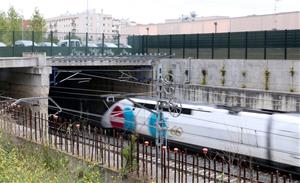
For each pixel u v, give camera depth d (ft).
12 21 218.18
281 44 118.01
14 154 43.80
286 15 188.85
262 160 81.05
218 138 88.17
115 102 119.24
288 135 76.28
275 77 115.75
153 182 47.65
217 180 55.77
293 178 76.13
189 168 67.26
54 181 38.68
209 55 135.44
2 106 81.00
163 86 72.49
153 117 100.83
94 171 50.06
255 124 82.17
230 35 129.70
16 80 118.73
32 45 114.73
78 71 126.93
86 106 151.33
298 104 102.22
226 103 117.50
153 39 148.36
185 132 94.43
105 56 126.62
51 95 149.28
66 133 61.72
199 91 124.57
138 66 137.39
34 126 65.51
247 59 123.03
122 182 50.47
